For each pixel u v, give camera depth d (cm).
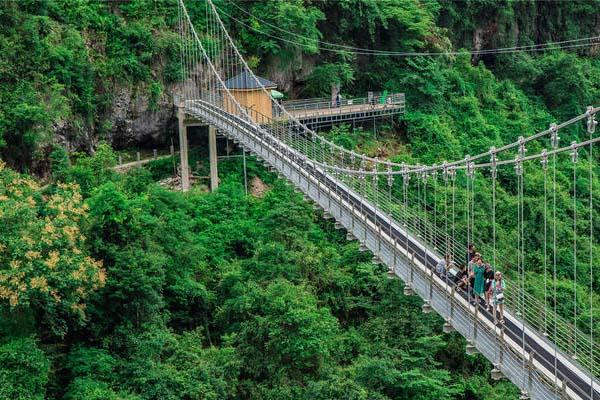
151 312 5122
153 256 5175
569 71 10050
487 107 9406
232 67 8081
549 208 7600
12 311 4516
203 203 6662
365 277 5938
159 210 6200
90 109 6950
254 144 6419
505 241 6875
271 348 5100
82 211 4900
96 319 5025
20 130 6253
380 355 5350
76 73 6894
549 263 6988
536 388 3453
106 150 6475
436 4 9438
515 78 10188
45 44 6681
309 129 7169
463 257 4978
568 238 7281
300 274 5816
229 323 5506
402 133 8512
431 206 7156
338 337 5384
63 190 5322
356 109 8144
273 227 6231
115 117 7238
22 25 6619
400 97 8544
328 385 4884
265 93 7319
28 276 4456
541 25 11119
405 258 4497
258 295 5366
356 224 5072
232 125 6638
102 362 4806
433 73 8756
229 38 7569
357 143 8019
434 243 5006
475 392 5353
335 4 8650
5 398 4278
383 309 5722
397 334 5562
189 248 5725
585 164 8875
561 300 6344
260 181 7406
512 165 8131
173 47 7550
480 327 3828
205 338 5466
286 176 5978
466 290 4222
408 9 8950
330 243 6356
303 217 6278
